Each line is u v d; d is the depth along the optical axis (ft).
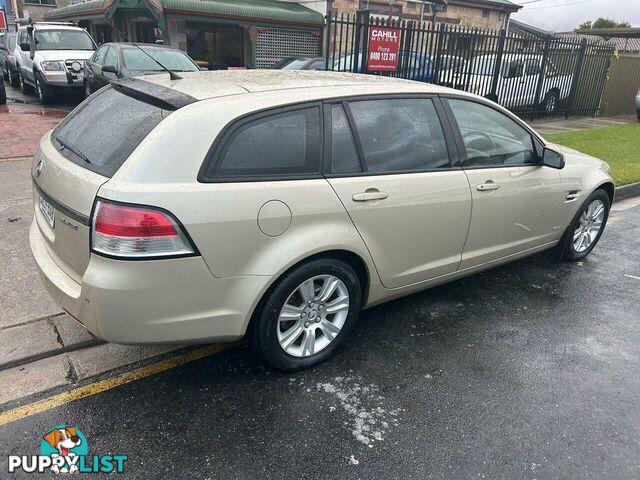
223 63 55.36
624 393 10.36
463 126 12.12
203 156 8.40
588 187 15.47
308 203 9.31
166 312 8.41
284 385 10.03
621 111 55.06
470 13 72.08
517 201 13.17
